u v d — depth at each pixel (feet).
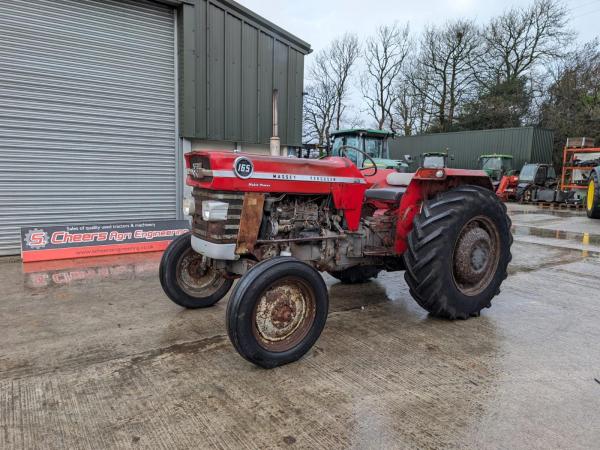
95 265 15.75
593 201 32.01
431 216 10.37
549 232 25.94
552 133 58.08
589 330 10.30
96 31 18.69
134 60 19.79
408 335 9.90
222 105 22.26
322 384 7.60
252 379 7.75
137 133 20.21
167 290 10.92
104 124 19.27
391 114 99.96
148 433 6.14
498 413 6.74
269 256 9.46
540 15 79.61
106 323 10.31
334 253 10.50
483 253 11.14
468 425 6.42
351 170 10.36
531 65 81.87
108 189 19.66
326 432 6.21
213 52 21.53
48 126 17.94
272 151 10.34
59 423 6.36
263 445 5.90
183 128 20.97
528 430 6.31
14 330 9.80
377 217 12.00
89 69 18.67
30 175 17.74
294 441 6.00
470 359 8.67
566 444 5.98
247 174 8.72
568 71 73.87
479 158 56.54
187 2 20.13
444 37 85.66
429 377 7.90
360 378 7.84
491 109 78.28
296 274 8.23
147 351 8.84
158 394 7.19
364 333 10.01
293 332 8.49
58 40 17.84
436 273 10.05
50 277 14.10
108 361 8.36
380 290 13.64
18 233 17.67
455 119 85.92
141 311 11.19
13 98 17.08
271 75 24.36
